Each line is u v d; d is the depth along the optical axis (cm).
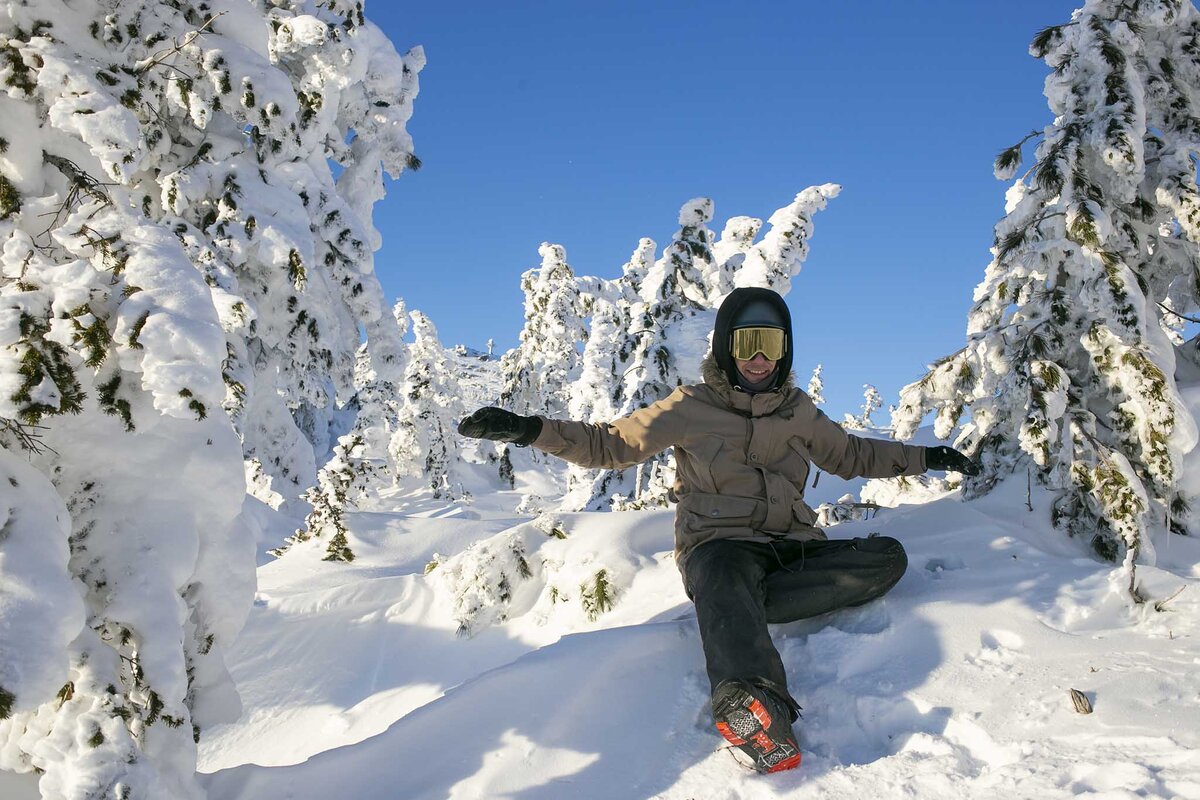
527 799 242
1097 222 419
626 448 322
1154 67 505
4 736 221
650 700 282
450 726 272
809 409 341
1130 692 239
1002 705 247
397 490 2508
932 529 401
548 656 297
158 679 227
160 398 214
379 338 1051
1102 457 382
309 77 897
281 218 760
